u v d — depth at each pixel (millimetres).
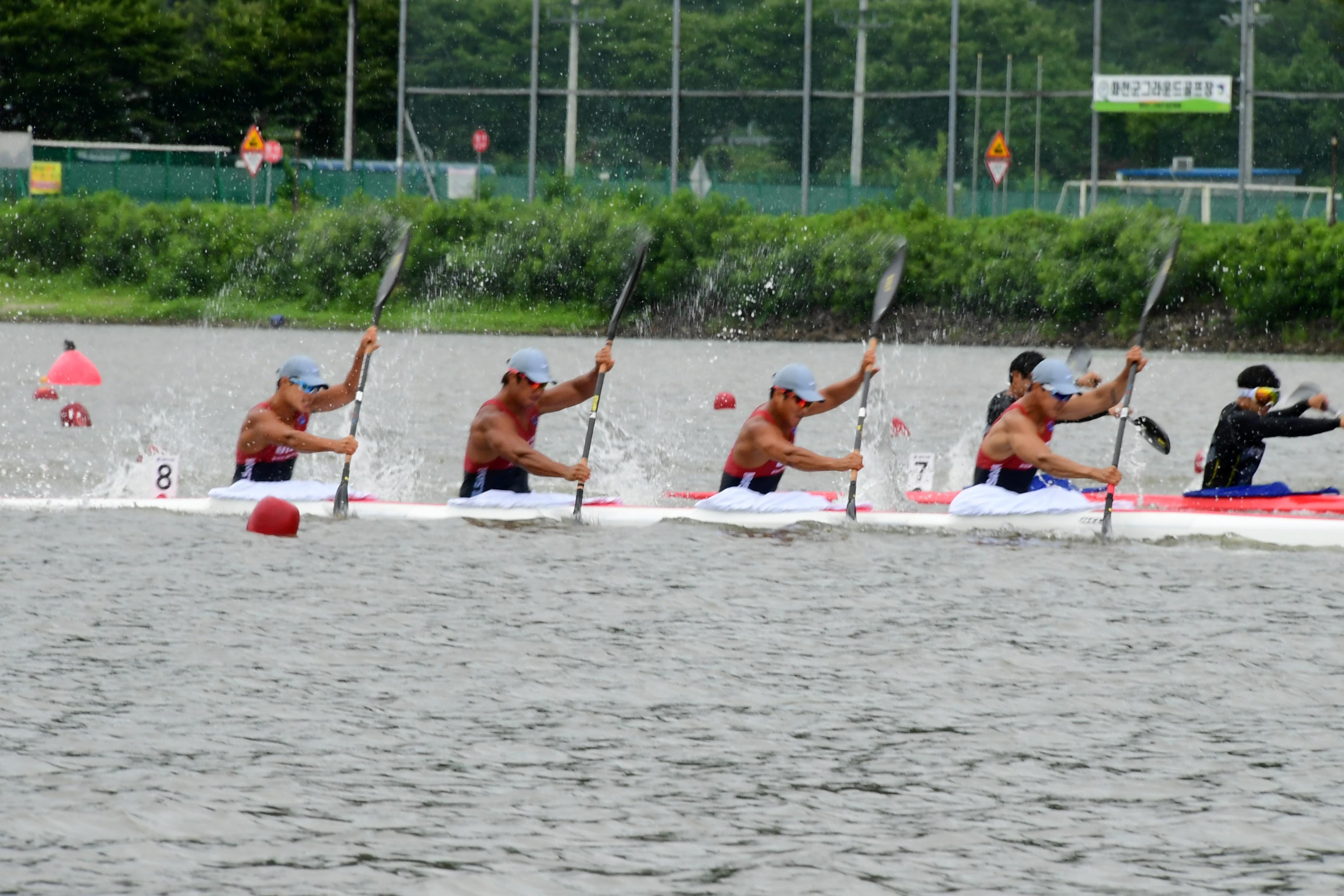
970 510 53219
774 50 177000
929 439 84625
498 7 182500
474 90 183625
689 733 31344
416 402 98188
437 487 65688
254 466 54844
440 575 45125
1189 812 27453
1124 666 36250
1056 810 27547
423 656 36562
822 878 24797
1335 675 35625
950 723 32094
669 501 61844
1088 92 169875
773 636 38781
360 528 51969
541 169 183375
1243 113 167250
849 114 176375
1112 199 170500
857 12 174625
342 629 38906
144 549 48125
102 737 30547
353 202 181875
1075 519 52562
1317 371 136375
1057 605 42312
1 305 173375
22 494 59781
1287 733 31531
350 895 24031
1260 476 71812
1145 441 83375
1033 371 53656
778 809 27453
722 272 168375
